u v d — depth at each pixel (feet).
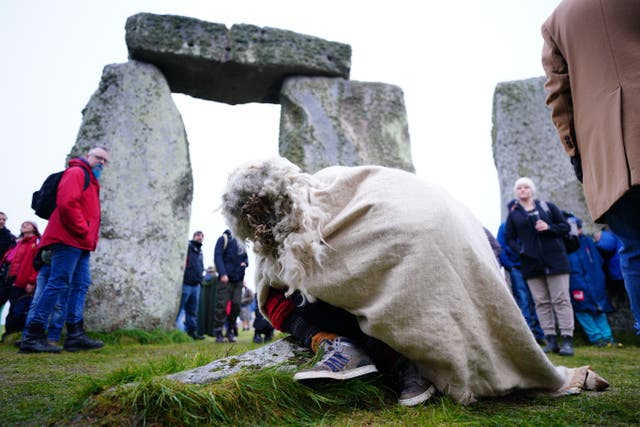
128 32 21.94
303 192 5.89
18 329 19.27
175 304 20.65
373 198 5.88
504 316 5.73
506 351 5.89
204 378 5.94
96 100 21.56
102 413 4.88
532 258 14.92
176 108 22.43
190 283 25.30
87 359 11.84
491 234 17.35
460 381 5.47
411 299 5.32
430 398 5.82
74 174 13.78
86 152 20.76
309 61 23.30
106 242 19.72
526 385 6.17
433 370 5.63
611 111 5.73
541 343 18.93
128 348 15.60
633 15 5.73
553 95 6.76
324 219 5.87
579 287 18.54
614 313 20.08
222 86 24.00
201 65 22.56
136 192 20.62
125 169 20.72
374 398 5.78
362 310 5.65
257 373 5.69
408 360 6.02
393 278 5.44
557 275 14.76
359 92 23.73
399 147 23.38
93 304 18.90
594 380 7.04
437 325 5.29
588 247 19.27
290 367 5.98
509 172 23.29
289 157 22.11
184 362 7.59
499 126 24.07
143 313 19.30
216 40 22.49
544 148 23.22
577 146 6.67
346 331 6.24
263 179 5.94
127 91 21.65
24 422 5.19
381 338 5.54
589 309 18.34
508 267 19.47
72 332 14.70
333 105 23.08
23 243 20.01
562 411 5.58
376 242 5.61
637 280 5.90
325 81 23.44
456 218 5.86
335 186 6.17
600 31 5.91
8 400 6.42
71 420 4.90
